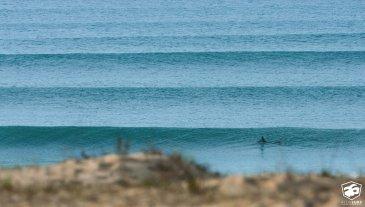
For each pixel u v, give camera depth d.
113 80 165.75
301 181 43.84
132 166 46.81
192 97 153.00
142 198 40.81
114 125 136.88
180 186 43.81
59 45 196.62
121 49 190.88
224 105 148.25
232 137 130.50
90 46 194.62
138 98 153.00
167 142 130.88
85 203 39.84
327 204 39.69
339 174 50.22
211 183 44.34
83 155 50.94
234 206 38.66
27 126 132.88
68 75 171.25
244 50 186.12
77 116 143.50
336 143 127.19
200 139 130.38
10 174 46.88
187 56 181.38
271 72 169.38
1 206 39.50
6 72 174.50
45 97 155.12
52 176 46.00
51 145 131.38
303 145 126.25
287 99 150.75
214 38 199.62
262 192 41.44
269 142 126.88
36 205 39.59
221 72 170.38
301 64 175.12
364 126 134.12
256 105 147.75
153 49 189.62
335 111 143.50
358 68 171.25
